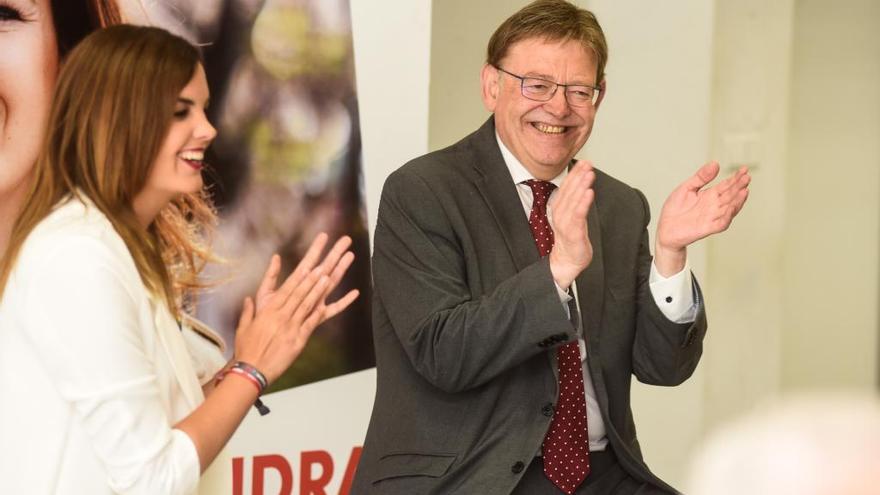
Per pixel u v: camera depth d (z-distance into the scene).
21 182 3.43
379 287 2.88
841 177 6.22
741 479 0.94
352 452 4.09
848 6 6.14
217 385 2.44
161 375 2.29
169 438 2.22
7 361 2.20
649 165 5.45
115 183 2.26
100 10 3.55
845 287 6.31
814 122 6.17
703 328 2.91
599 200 3.06
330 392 4.04
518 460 2.70
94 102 2.26
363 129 4.03
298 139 3.91
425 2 4.08
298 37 3.89
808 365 6.30
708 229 2.73
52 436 2.18
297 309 2.44
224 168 3.78
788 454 0.93
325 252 3.98
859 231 6.28
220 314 3.79
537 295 2.59
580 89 2.86
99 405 2.14
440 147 5.17
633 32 5.45
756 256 5.67
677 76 5.37
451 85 5.17
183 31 3.69
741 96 5.50
